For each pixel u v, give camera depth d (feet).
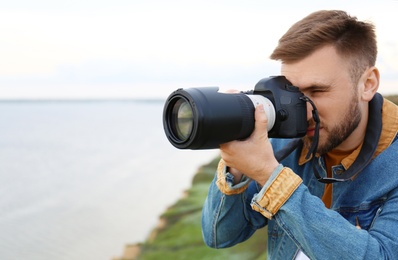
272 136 8.27
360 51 8.08
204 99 7.23
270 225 9.20
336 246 7.32
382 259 7.38
